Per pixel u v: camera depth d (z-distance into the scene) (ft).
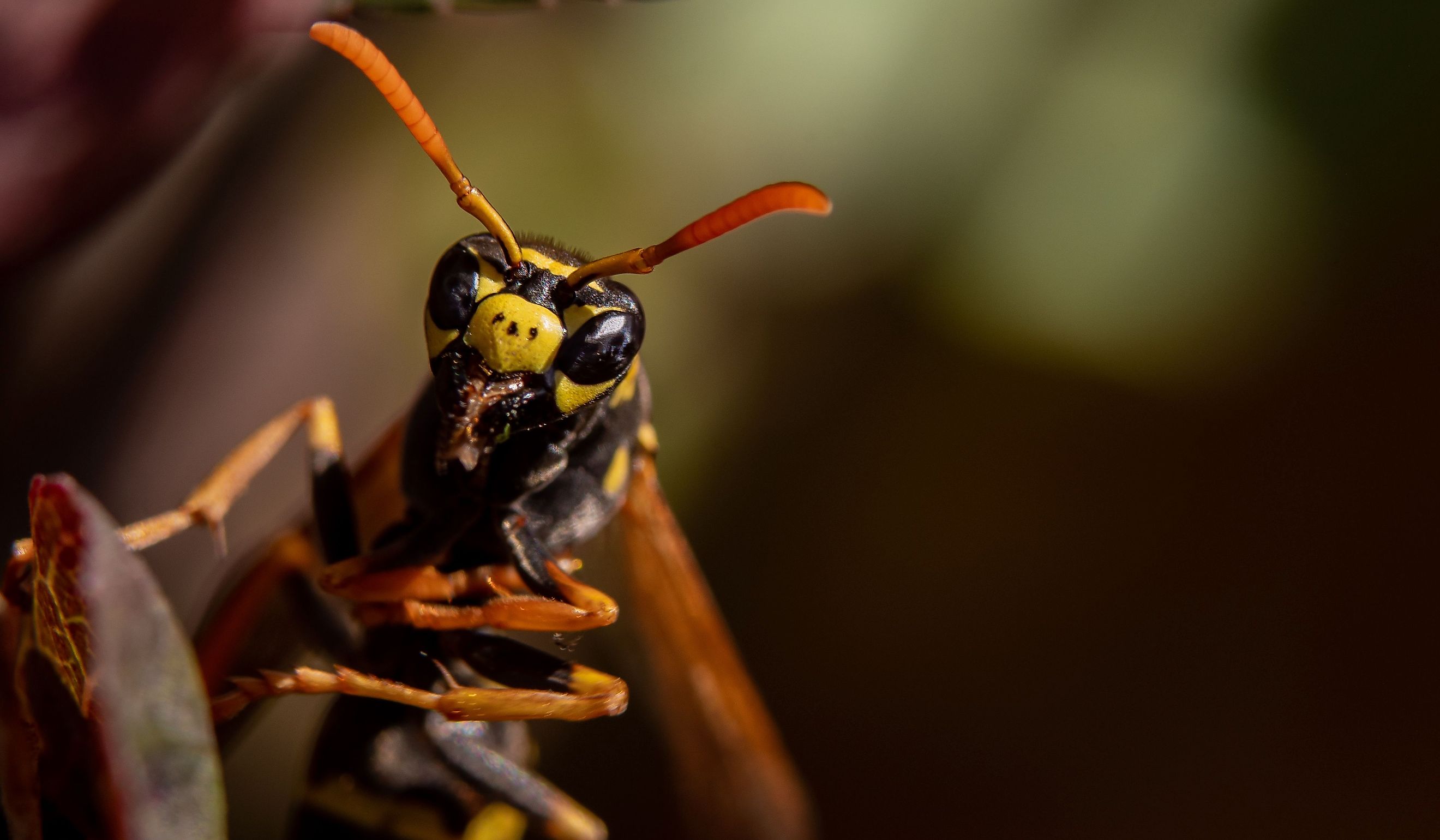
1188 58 0.31
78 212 0.21
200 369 0.24
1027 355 0.32
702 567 0.32
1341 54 0.30
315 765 0.24
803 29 0.31
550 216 0.30
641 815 0.31
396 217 0.28
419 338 0.27
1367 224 0.30
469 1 0.21
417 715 0.24
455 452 0.22
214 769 0.19
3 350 0.23
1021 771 0.32
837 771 0.32
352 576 0.22
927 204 0.31
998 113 0.31
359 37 0.21
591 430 0.23
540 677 0.23
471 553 0.23
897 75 0.31
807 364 0.32
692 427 0.32
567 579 0.23
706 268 0.32
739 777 0.26
